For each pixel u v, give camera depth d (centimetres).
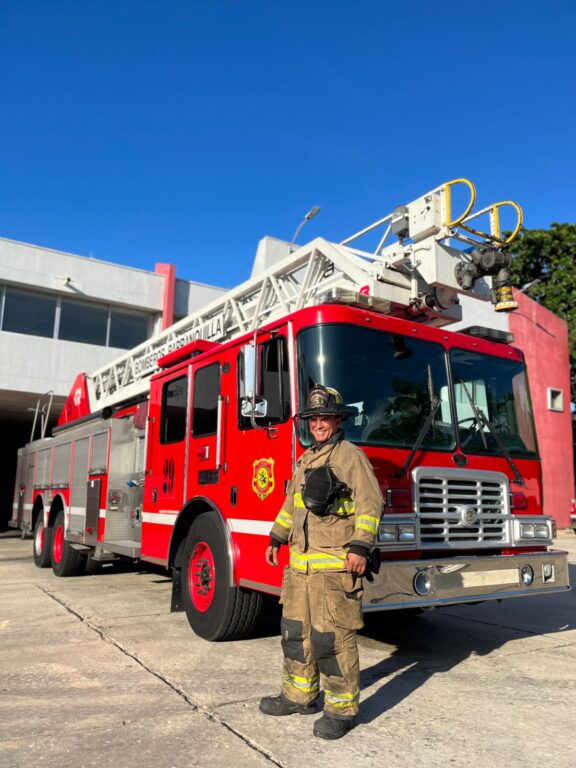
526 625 553
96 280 1695
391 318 443
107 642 463
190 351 582
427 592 372
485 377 482
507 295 482
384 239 551
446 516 405
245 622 452
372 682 373
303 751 268
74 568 816
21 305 1625
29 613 571
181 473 550
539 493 486
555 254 2325
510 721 308
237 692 345
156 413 618
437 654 446
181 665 400
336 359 405
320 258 569
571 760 263
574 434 2119
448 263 495
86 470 774
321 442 310
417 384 437
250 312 673
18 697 338
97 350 1697
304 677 304
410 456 405
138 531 652
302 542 296
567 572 452
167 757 262
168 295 1770
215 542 470
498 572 409
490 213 502
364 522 279
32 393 1609
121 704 326
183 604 512
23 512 1076
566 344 1867
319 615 284
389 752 268
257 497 435
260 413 414
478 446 451
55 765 254
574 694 353
